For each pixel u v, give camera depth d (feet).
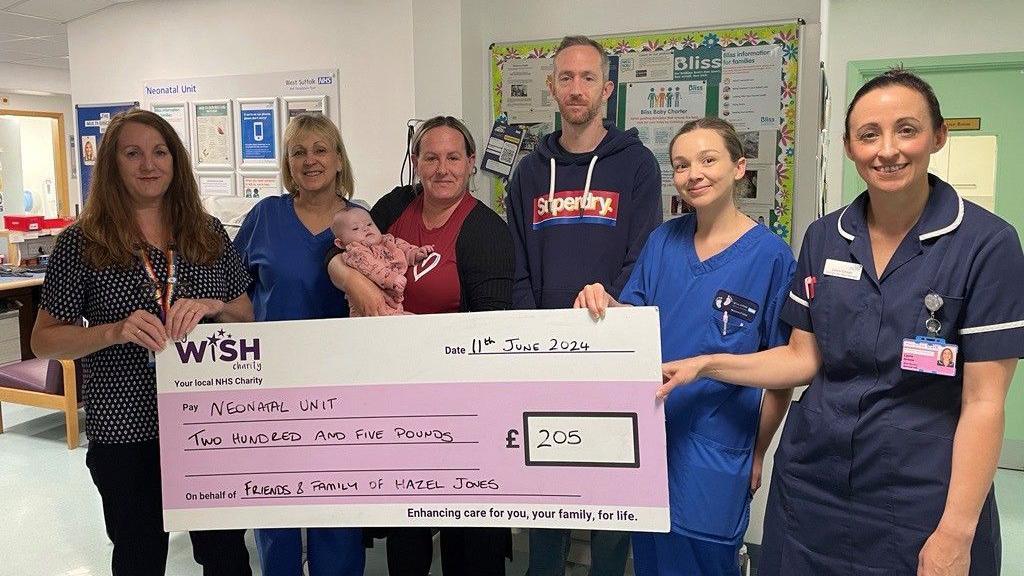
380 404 5.57
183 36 12.85
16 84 26.37
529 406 5.41
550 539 7.62
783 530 5.08
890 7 12.50
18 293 17.16
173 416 5.67
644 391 5.24
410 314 5.90
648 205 6.91
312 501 5.69
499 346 5.41
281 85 12.12
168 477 5.71
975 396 4.28
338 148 7.34
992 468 4.24
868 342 4.57
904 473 4.50
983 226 4.28
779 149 8.65
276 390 5.63
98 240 5.66
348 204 7.43
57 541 9.89
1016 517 10.73
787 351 5.17
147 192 5.79
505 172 9.98
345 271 6.21
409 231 6.70
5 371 14.47
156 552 6.02
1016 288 4.16
